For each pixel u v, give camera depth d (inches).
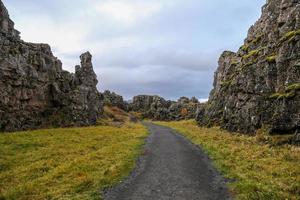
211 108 3550.7
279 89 1925.4
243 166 1103.0
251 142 1710.1
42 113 3019.2
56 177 1034.7
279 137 1599.4
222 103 3238.2
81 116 3341.5
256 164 1119.6
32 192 887.1
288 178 919.7
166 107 7593.5
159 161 1307.8
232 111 2645.2
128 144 1815.9
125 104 7785.4
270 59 2105.1
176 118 6530.5
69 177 1026.7
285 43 1967.3
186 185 928.9
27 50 2933.1
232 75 3238.2
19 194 874.1
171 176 1042.1
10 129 2391.7
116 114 5398.6
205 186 914.7
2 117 2383.1
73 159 1348.4
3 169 1201.4
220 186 906.1
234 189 851.4
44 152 1502.2
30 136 2039.9
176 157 1400.1
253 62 2438.5
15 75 2608.3
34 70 2930.6
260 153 1327.5
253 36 3132.4
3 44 2586.1
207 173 1075.9
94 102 3865.7
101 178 987.3
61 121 3041.3
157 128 3604.8
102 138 2148.1
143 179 1006.4
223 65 3944.4
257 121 1993.1
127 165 1200.8
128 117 5684.1
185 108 6766.7
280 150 1390.3
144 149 1656.0
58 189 897.5
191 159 1342.3
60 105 3223.4
